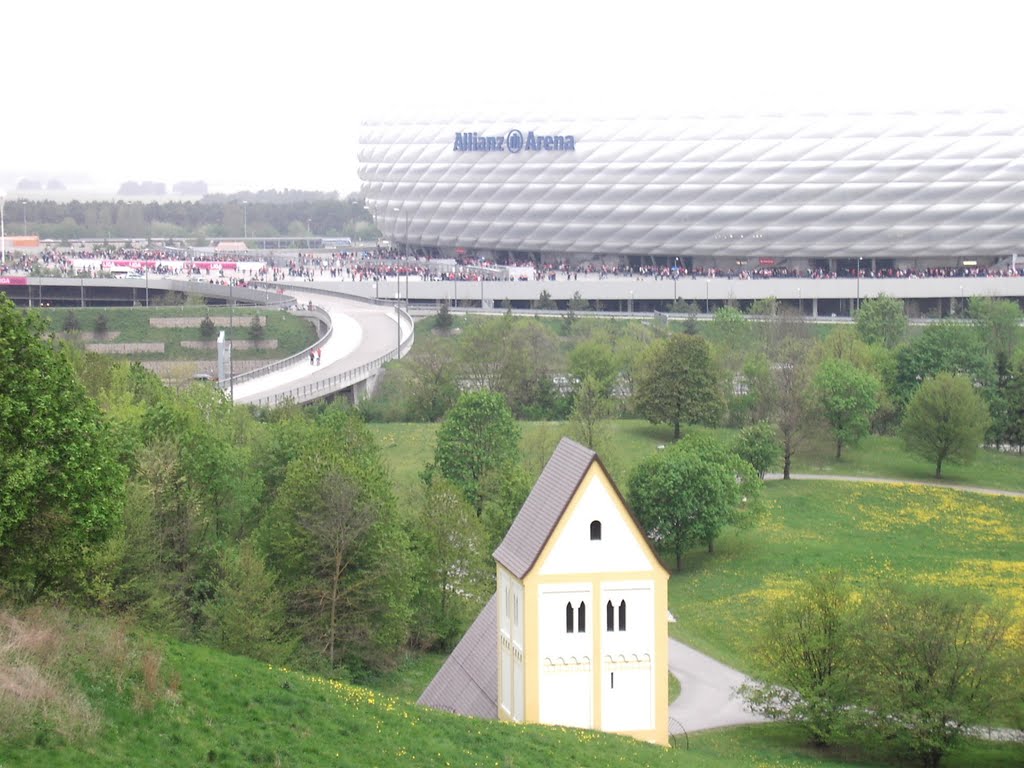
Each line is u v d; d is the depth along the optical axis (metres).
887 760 83.88
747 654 101.38
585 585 71.44
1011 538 138.00
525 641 71.25
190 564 88.69
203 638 80.31
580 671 71.94
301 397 184.00
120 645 60.75
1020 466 166.75
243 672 64.38
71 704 54.41
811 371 173.25
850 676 85.38
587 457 71.38
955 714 81.31
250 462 109.88
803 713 85.50
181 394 134.38
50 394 62.16
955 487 156.00
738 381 188.75
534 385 191.00
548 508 72.88
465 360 193.00
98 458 63.47
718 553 133.50
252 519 105.19
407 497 122.25
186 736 56.59
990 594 111.62
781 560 130.62
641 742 71.00
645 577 71.81
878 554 131.75
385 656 91.50
